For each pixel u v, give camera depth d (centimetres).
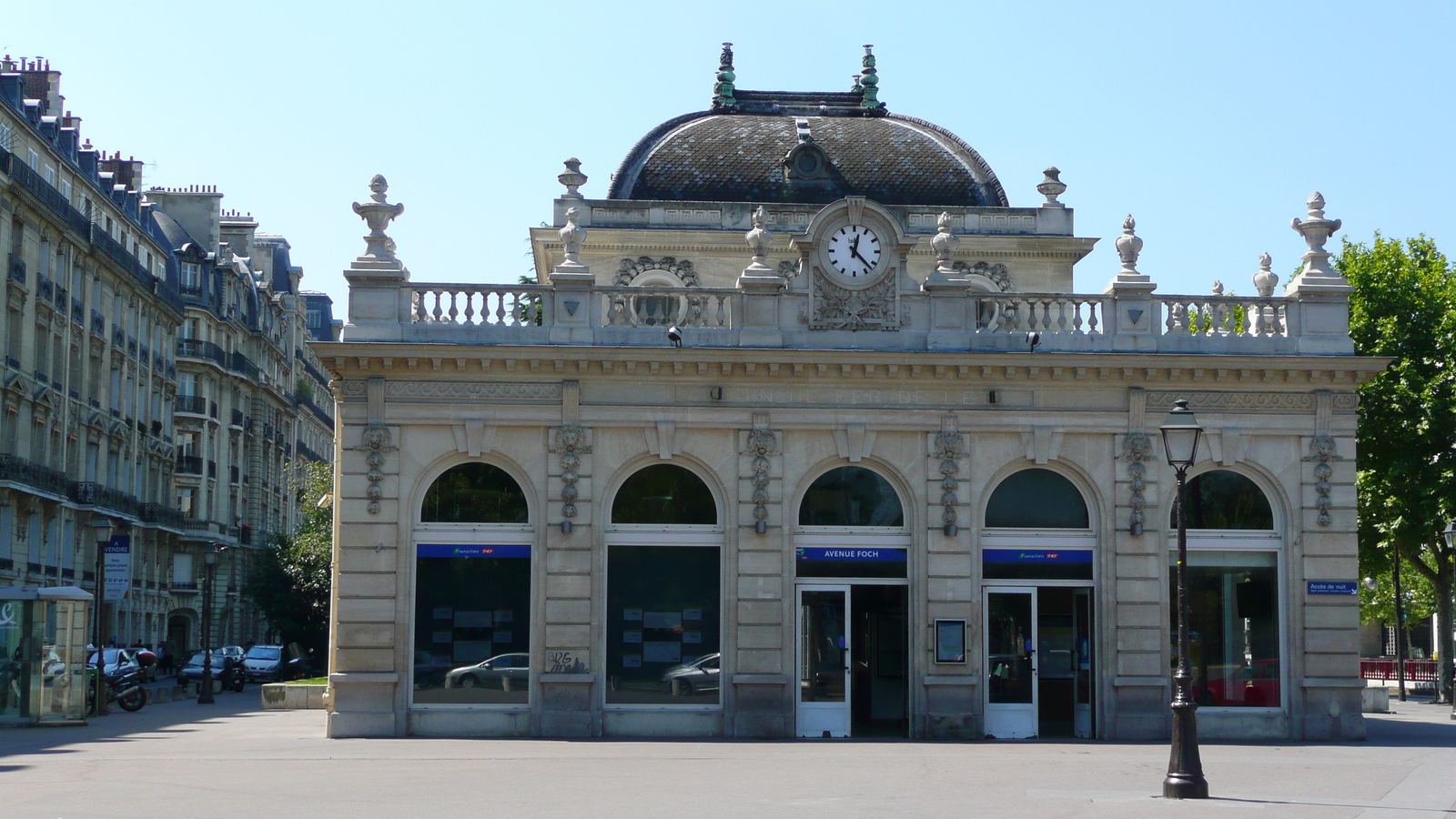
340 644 3158
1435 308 5488
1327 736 3275
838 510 3281
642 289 3275
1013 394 3291
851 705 3253
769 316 3278
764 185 4103
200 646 9050
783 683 3198
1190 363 3269
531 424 3219
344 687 3159
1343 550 3312
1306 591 3300
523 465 3216
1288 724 3288
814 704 3241
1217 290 4062
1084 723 3278
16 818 1816
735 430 3250
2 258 6028
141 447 8112
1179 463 2362
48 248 6575
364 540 3178
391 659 3156
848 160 4156
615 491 3238
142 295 8056
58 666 3697
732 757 2714
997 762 2645
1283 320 3388
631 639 3212
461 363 3195
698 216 3981
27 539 6356
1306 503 3316
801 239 3288
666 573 3234
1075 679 3288
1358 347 5509
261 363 10469
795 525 3253
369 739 3105
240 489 9938
